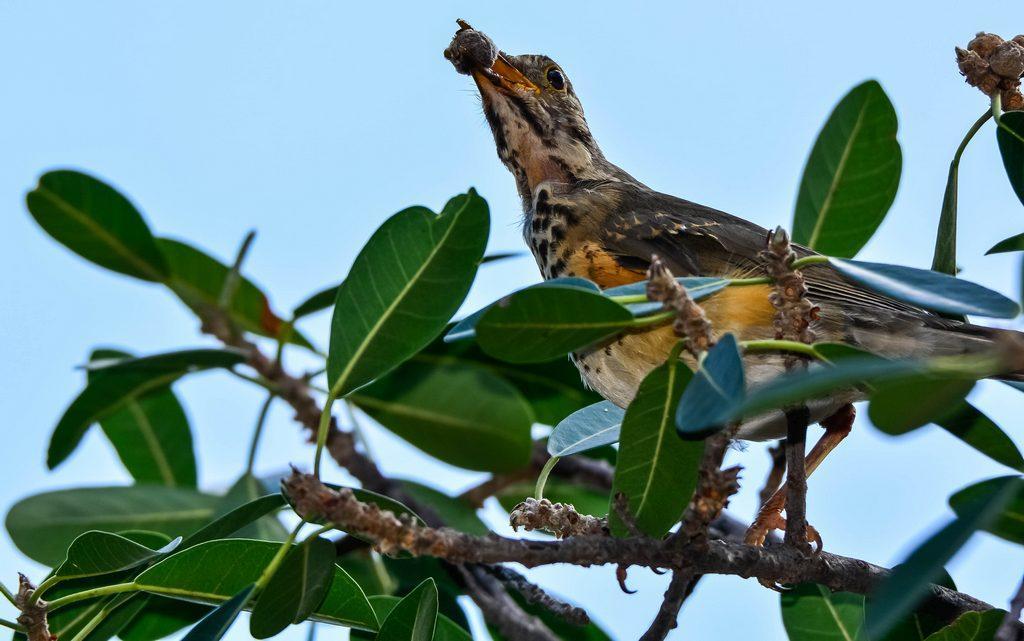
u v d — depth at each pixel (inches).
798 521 302.0
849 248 415.2
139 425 493.0
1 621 294.8
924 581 215.0
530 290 246.5
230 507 432.8
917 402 223.0
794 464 305.6
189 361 451.2
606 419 350.3
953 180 330.3
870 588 304.5
